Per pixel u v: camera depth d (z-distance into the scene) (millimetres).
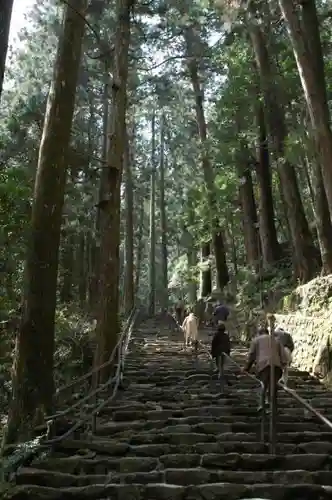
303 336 13555
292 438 7137
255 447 6660
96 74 19547
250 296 21281
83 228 22531
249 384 11461
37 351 8266
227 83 21547
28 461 6328
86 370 14305
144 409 8898
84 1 9500
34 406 8031
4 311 11398
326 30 18781
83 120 25156
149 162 44594
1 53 5262
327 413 8414
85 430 7727
